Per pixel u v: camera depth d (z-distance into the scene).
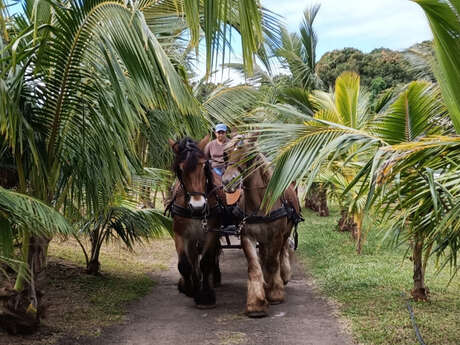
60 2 5.20
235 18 3.36
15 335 5.94
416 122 4.91
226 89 10.43
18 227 5.98
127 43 4.75
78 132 5.77
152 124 8.33
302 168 3.93
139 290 8.67
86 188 5.95
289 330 6.32
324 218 19.42
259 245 7.67
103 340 6.01
